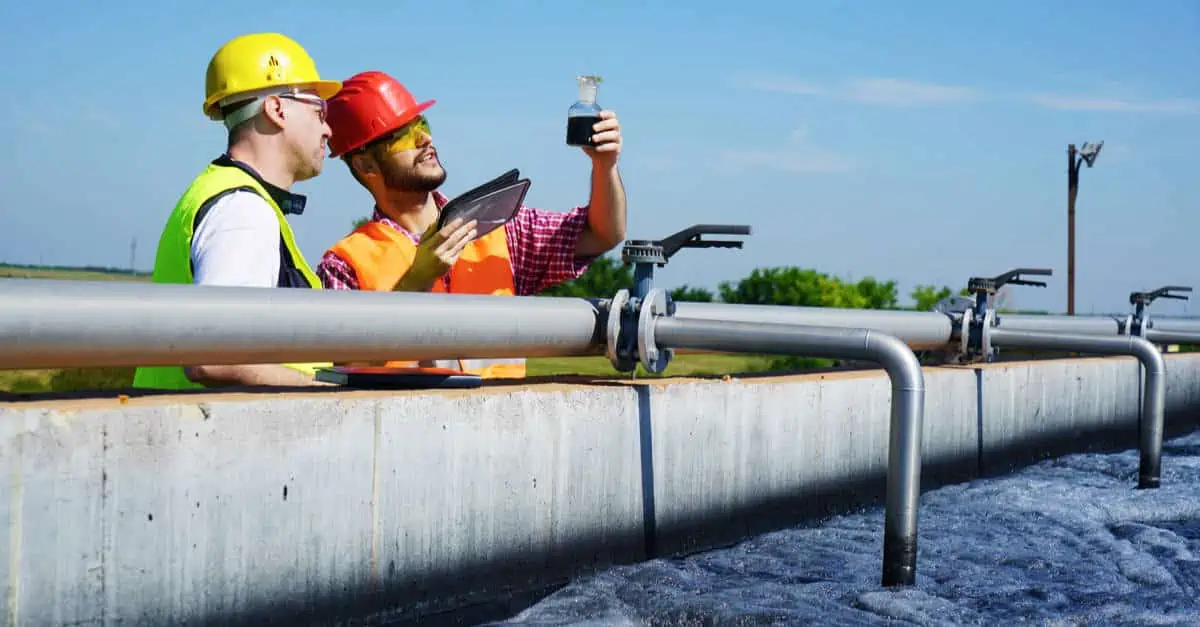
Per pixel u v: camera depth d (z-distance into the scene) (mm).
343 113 3613
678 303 3354
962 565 2959
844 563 2904
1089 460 4781
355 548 2195
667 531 2924
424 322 2475
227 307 2123
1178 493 4117
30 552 1757
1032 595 2707
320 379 2650
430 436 2326
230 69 2867
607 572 2729
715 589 2629
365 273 3627
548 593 2596
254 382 2604
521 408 2518
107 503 1840
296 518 2100
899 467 2598
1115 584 2834
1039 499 3900
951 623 2424
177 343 2062
